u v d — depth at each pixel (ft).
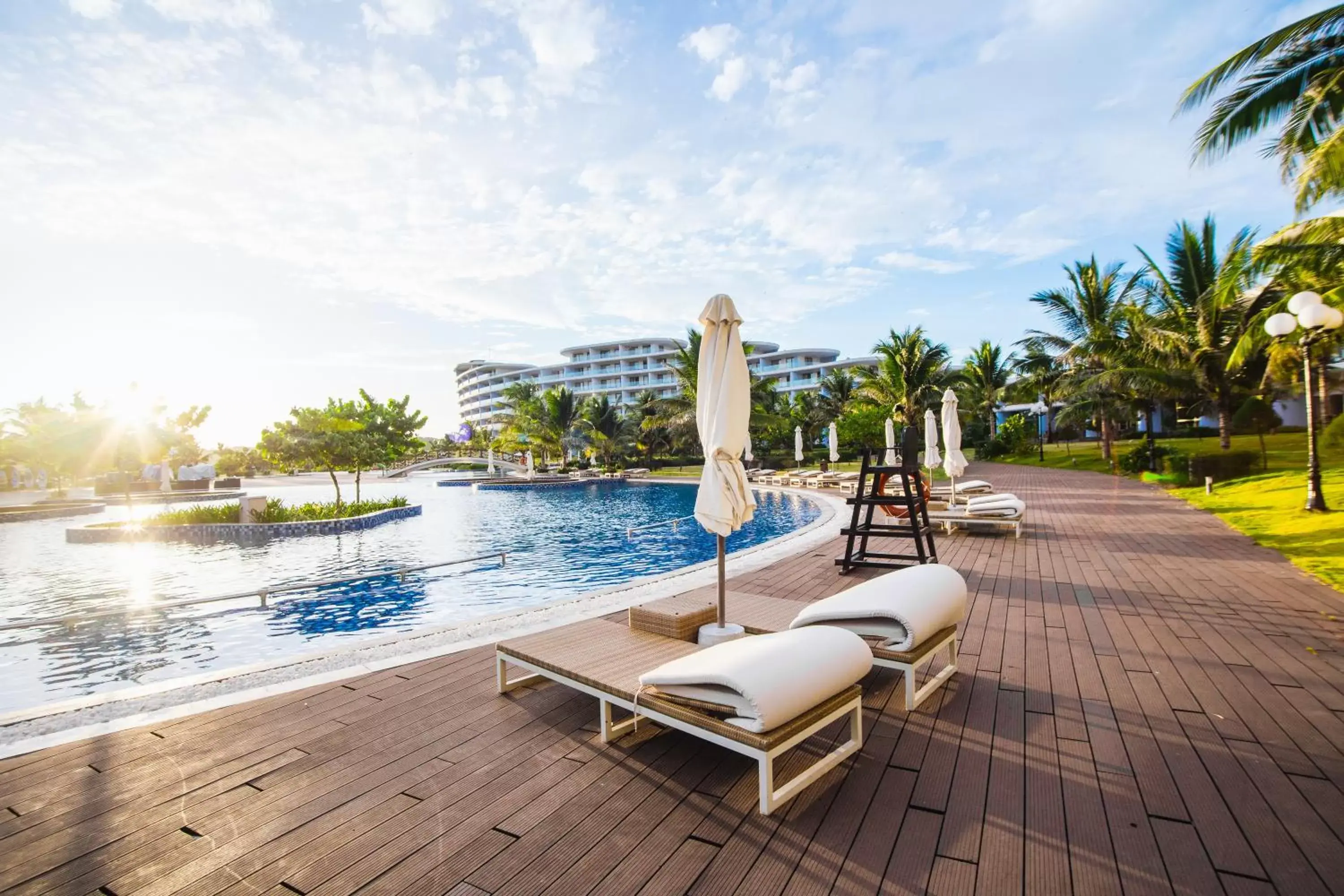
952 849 6.40
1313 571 19.27
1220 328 56.08
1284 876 5.87
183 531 51.29
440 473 200.03
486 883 6.04
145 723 9.95
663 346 277.85
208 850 6.70
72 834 7.05
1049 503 40.27
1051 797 7.35
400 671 12.21
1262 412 61.98
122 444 58.85
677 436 123.65
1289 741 8.62
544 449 150.00
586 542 43.11
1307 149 27.32
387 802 7.56
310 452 56.13
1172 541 25.48
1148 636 13.55
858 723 8.47
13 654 20.35
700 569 22.15
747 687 7.00
